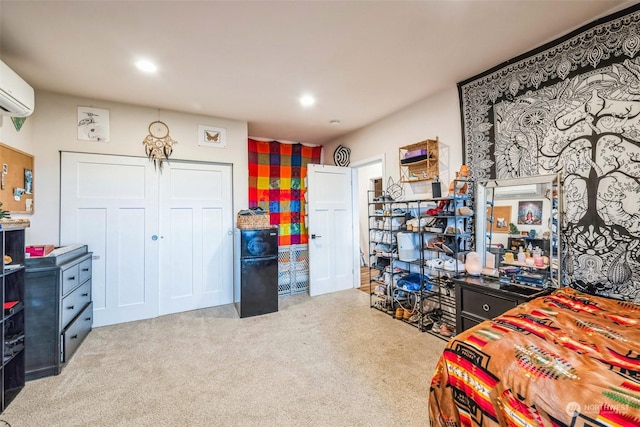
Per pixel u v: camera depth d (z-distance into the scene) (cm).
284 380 202
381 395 184
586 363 104
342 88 285
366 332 282
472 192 264
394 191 360
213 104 321
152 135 330
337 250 443
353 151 437
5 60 222
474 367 116
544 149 214
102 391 191
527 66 223
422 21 185
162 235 336
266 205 464
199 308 357
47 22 178
